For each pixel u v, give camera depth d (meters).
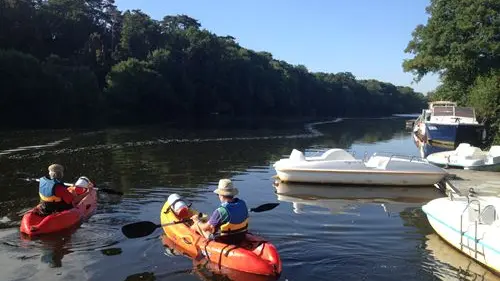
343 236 8.80
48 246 8.03
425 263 7.47
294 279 6.77
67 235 8.59
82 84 44.31
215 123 49.56
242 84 74.56
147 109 54.34
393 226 9.56
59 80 41.66
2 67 37.41
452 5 31.52
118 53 59.41
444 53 32.53
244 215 7.46
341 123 62.56
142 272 6.98
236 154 22.17
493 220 7.69
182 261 7.39
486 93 25.28
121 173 15.68
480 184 13.57
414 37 34.81
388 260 7.57
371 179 14.09
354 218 10.16
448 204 8.79
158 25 67.62
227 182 7.43
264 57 88.81
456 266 7.38
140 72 52.34
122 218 9.82
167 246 8.05
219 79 70.19
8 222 9.43
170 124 45.34
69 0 61.84
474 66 30.61
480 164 16.45
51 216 8.77
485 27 29.55
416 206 11.45
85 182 11.20
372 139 35.69
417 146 29.03
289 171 14.29
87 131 33.34
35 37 53.56
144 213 10.26
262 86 77.62
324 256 7.69
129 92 50.47
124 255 7.64
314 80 98.06
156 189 12.95
